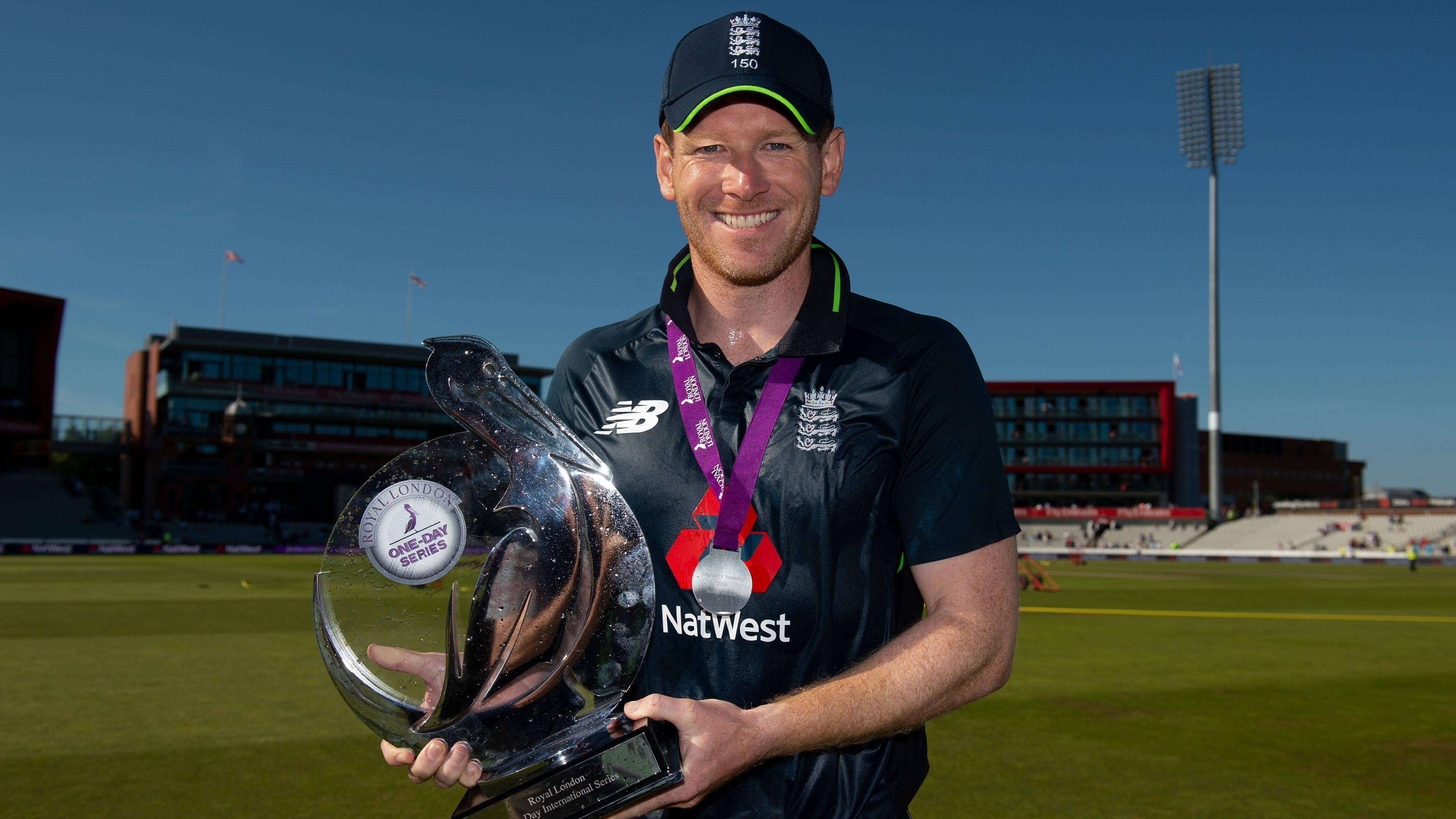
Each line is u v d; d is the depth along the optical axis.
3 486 51.34
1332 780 5.01
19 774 4.79
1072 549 49.69
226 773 4.81
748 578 1.15
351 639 1.08
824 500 1.17
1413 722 6.55
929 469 1.19
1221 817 4.37
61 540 44.16
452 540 1.08
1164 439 67.12
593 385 1.36
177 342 55.16
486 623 1.06
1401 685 8.21
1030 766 5.17
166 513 54.62
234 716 6.20
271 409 57.06
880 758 1.20
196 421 56.09
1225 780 4.96
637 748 0.97
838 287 1.27
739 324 1.32
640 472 1.24
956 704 1.12
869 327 1.27
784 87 1.17
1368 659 9.89
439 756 1.06
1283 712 6.87
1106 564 42.84
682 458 1.23
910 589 1.26
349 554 1.09
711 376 1.27
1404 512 54.38
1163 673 8.72
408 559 1.08
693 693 1.17
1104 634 12.26
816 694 1.03
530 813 1.00
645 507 1.23
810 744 1.03
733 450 1.23
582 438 1.32
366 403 59.12
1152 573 32.41
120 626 11.52
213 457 56.09
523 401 1.13
